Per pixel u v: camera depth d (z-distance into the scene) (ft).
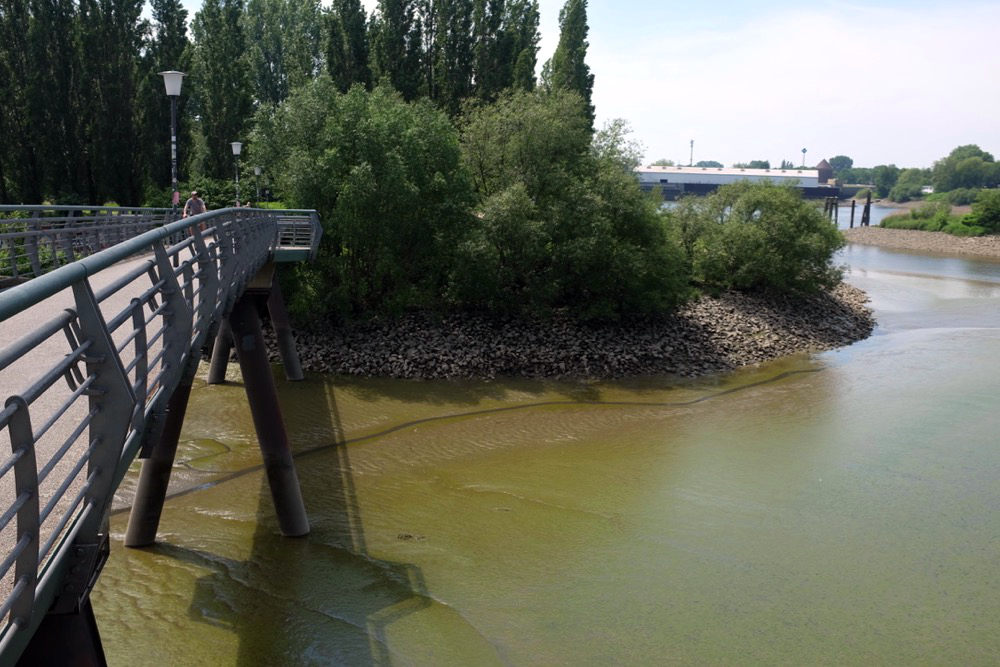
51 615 14.19
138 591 35.12
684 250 114.21
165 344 20.15
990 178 623.36
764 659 32.14
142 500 39.34
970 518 47.85
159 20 136.56
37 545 11.21
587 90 161.17
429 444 61.87
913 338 112.47
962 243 276.82
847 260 228.43
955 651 33.22
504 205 93.66
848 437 65.00
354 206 87.45
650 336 97.14
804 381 86.69
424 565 39.55
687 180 436.35
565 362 87.66
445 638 32.53
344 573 38.17
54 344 28.76
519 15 158.92
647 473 55.52
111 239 63.26
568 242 95.71
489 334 91.56
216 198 131.64
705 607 36.22
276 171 95.81
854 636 34.19
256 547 40.81
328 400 72.69
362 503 48.26
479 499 49.42
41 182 126.52
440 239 93.61
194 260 24.44
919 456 59.88
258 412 42.04
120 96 127.85
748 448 62.03
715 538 44.27
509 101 108.88
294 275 91.35
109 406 13.83
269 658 30.45
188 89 138.51
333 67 134.51
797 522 46.91
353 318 91.40
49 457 18.06
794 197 130.41
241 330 42.52
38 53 121.80
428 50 142.92
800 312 119.65
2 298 8.81
